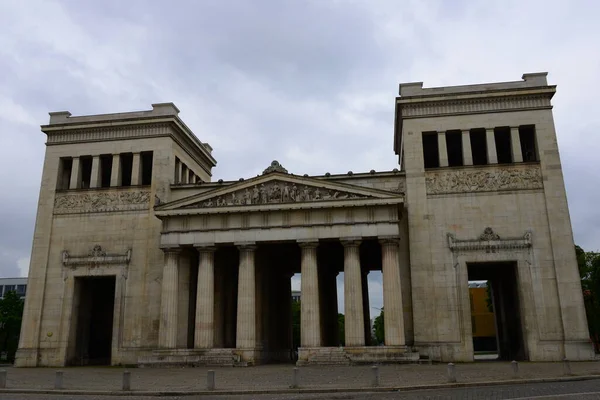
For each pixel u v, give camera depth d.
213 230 61.09
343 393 30.06
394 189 64.25
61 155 71.62
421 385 31.94
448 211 61.78
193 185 68.31
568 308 57.12
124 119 70.44
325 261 76.25
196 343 58.66
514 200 61.00
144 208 67.50
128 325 63.91
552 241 59.19
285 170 63.44
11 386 35.53
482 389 30.61
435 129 64.88
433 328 58.62
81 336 68.12
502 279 68.19
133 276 65.31
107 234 67.38
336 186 60.03
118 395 30.84
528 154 66.38
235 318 71.69
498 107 64.25
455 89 66.00
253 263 60.19
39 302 66.31
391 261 57.31
